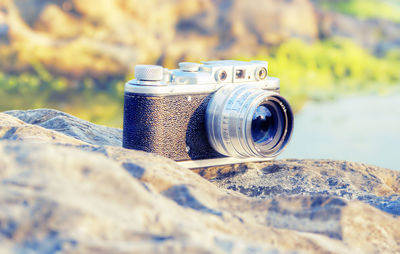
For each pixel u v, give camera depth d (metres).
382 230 0.80
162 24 11.03
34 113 1.88
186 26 11.59
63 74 9.28
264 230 0.71
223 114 1.58
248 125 1.51
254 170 1.65
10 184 0.57
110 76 9.64
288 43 12.75
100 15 9.98
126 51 9.98
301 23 13.39
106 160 0.67
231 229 0.70
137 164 0.86
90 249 0.49
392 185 1.62
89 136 1.74
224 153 1.63
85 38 9.76
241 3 12.41
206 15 11.85
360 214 0.82
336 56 13.24
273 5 12.98
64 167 0.62
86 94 9.16
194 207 0.76
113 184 0.62
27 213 0.53
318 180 1.50
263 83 1.73
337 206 0.82
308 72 12.64
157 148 1.55
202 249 0.50
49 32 9.56
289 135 1.66
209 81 1.62
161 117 1.54
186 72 1.62
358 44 14.52
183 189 0.80
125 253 0.49
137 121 1.54
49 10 9.57
